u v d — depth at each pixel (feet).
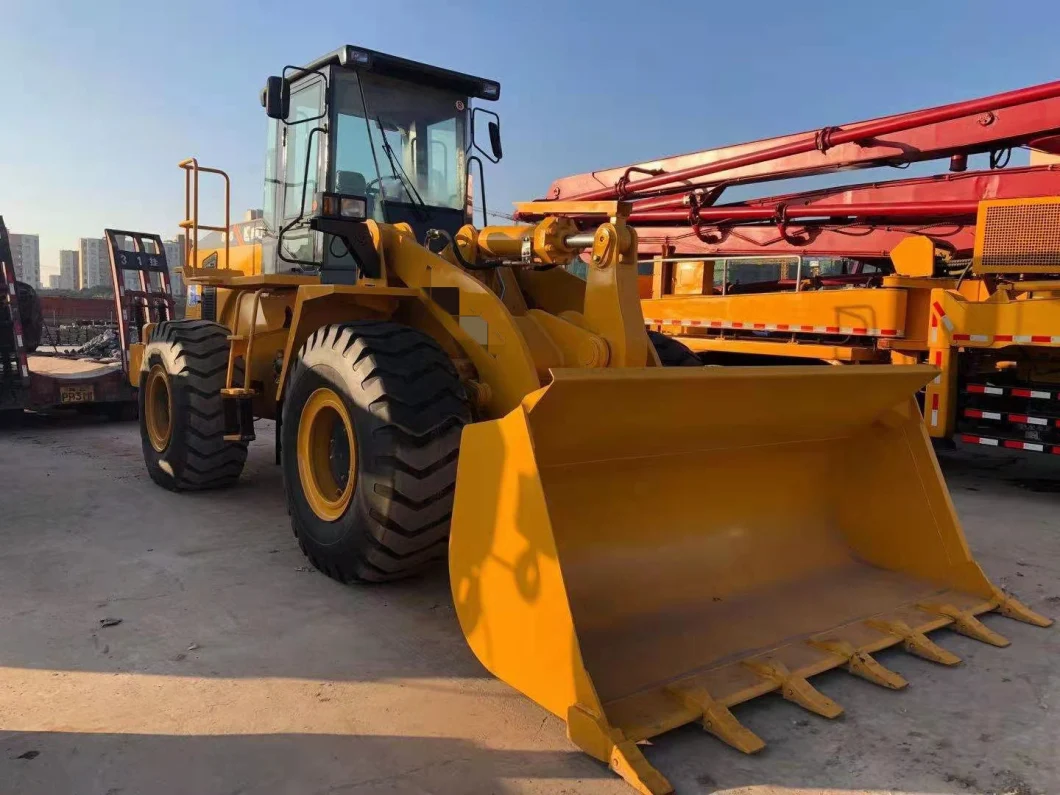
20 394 28.53
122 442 27.04
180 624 11.25
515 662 8.52
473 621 9.02
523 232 12.80
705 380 9.34
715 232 29.09
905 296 22.75
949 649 10.64
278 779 7.58
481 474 8.89
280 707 8.95
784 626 10.41
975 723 8.79
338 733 8.41
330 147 15.38
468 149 17.25
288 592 12.58
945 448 21.93
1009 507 19.22
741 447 11.35
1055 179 21.58
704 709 8.34
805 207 25.75
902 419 12.26
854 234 26.08
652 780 7.29
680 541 11.03
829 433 12.26
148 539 15.33
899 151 22.36
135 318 32.65
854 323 23.68
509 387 11.94
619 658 9.10
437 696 9.26
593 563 10.13
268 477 20.99
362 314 14.39
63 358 46.47
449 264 12.80
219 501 18.38
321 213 13.34
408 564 11.93
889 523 12.52
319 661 10.13
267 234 18.34
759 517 12.01
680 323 28.94
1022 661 10.30
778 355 25.81
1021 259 20.48
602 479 10.27
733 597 10.85
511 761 7.95
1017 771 7.89
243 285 17.03
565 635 7.94
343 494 12.55
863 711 9.02
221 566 13.78
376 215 15.92
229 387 17.20
